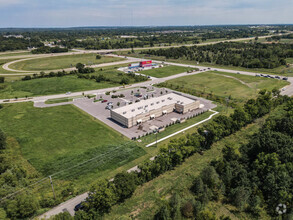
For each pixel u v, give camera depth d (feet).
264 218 183.93
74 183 224.12
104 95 522.47
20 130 341.62
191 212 183.42
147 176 223.10
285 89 554.87
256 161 223.30
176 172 242.17
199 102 433.48
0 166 235.20
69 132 335.26
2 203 186.09
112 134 330.34
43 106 445.37
